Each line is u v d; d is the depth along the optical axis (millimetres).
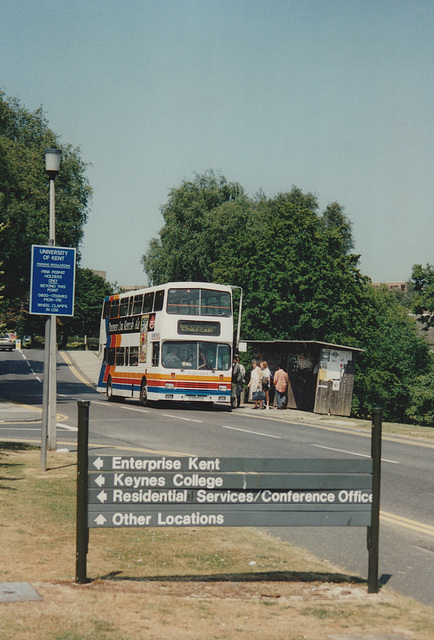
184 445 17422
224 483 6555
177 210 61031
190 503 6500
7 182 41312
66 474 12336
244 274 53094
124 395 33281
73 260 13617
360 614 5855
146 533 8664
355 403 55344
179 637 5102
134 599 5918
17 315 44000
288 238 52750
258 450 16828
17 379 53656
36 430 20172
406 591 6805
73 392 43469
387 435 23078
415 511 10773
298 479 6637
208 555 7688
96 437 18766
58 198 50844
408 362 70125
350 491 6695
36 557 7262
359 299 54875
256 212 61969
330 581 6910
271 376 34188
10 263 41469
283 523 6617
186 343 29688
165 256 60844
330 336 52312
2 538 7949
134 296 33312
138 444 17406
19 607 5535
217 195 61344
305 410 32062
